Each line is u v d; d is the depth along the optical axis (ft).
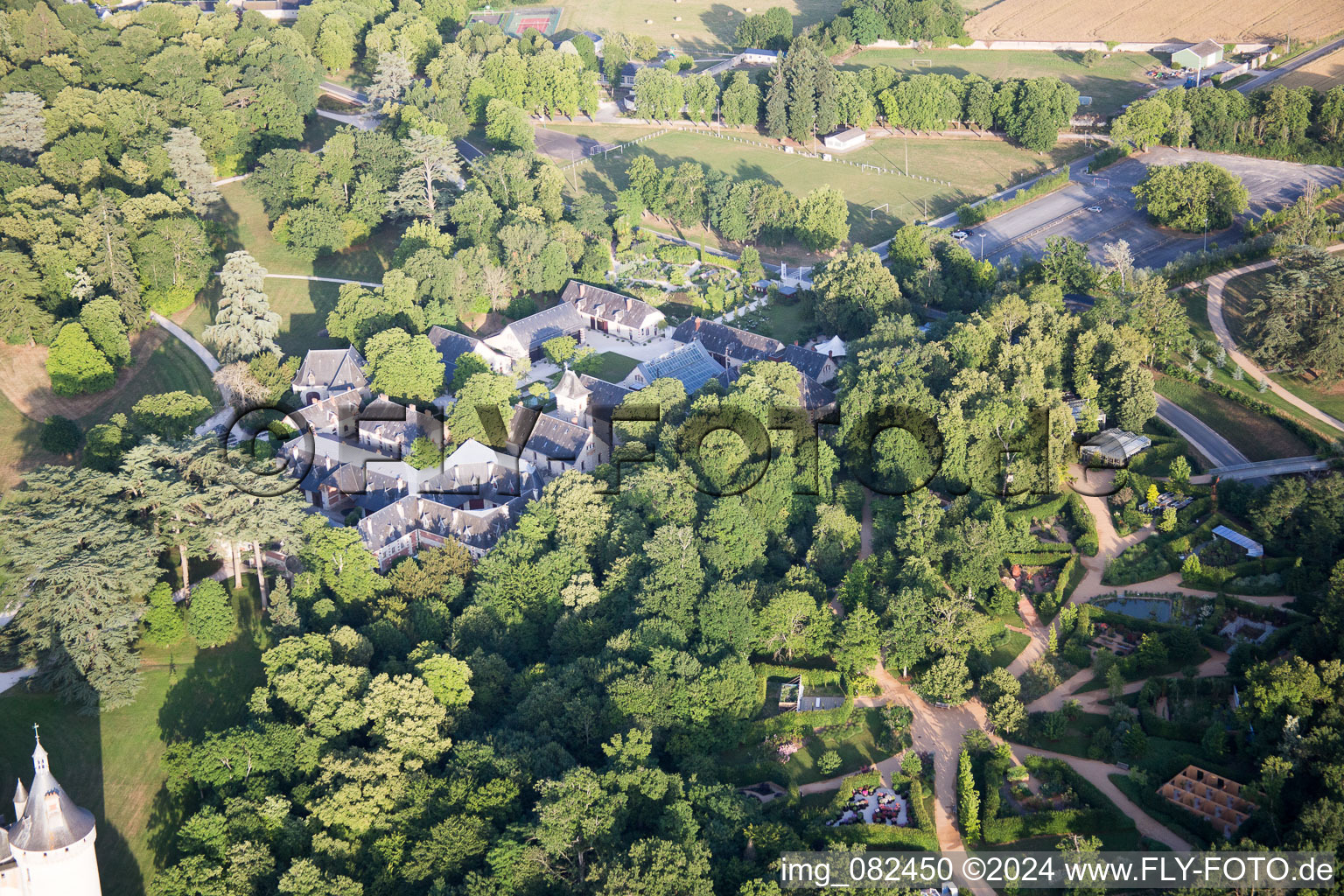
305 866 499.10
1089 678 610.24
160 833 558.15
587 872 499.10
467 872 500.33
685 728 566.77
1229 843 490.08
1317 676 536.01
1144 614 652.48
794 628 635.66
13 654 639.76
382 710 570.05
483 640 644.69
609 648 604.08
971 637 618.03
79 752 598.34
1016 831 515.50
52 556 611.88
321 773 554.87
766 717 593.42
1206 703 571.69
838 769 561.84
